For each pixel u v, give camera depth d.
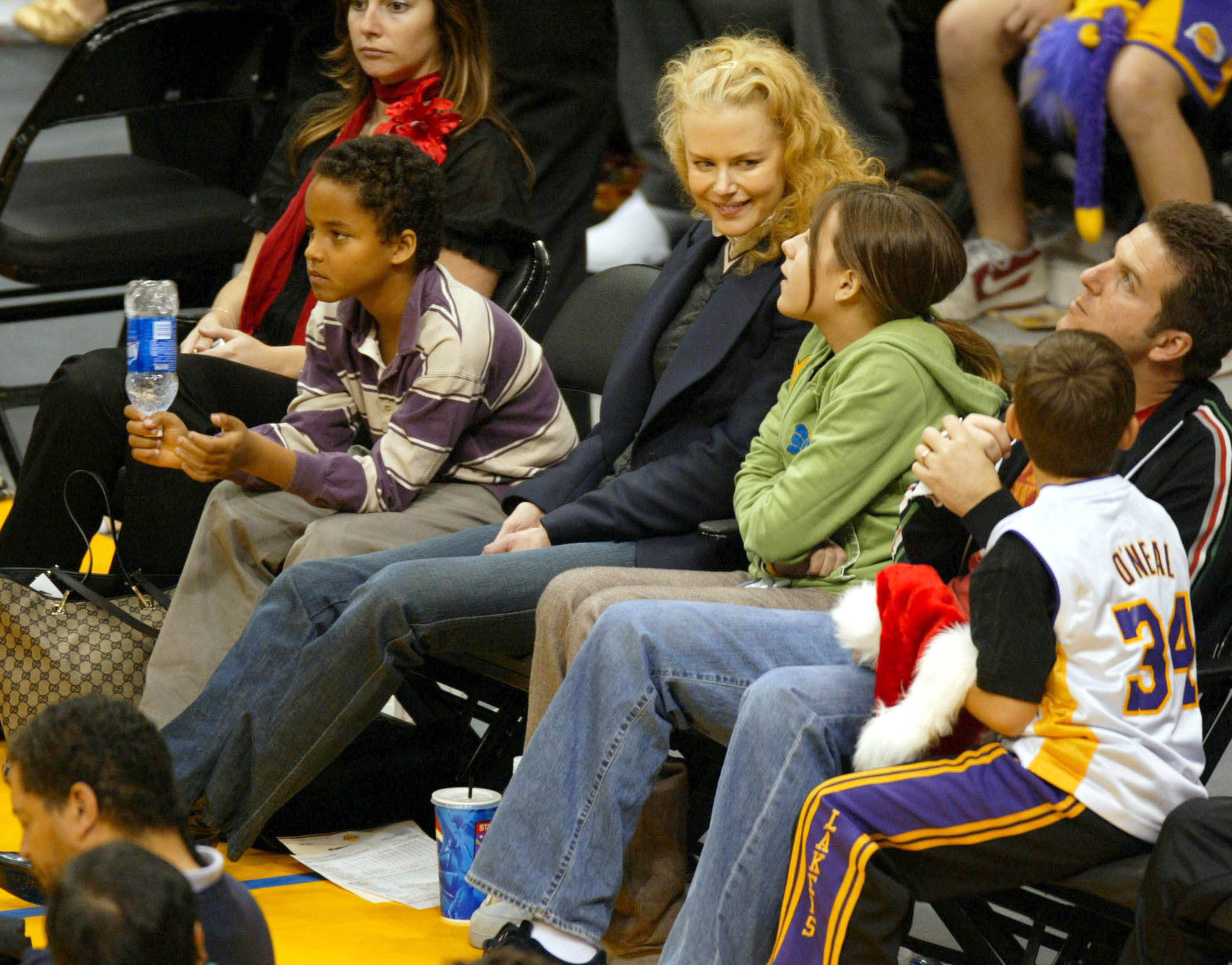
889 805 7.69
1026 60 15.54
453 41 13.91
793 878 7.87
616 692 8.93
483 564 10.42
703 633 9.04
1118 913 7.80
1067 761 7.64
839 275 9.77
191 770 10.73
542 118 17.48
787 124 10.76
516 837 8.98
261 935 6.71
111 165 18.84
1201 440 8.68
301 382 12.40
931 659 7.90
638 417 11.64
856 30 16.78
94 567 15.91
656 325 11.56
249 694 10.71
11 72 33.25
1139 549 7.85
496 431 12.22
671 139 11.55
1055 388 7.82
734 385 11.00
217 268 18.27
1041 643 7.59
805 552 9.79
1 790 12.24
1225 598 8.74
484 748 11.73
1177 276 8.59
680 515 10.91
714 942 8.32
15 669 11.91
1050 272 16.05
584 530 11.00
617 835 8.91
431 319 11.64
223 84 17.55
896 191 9.91
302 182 14.73
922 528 9.13
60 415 12.80
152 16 16.62
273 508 11.85
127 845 5.29
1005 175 16.06
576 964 8.88
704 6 19.06
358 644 10.19
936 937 10.38
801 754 8.31
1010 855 7.68
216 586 11.85
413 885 10.73
